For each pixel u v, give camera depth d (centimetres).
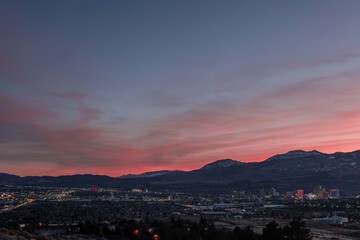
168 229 13950
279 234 13262
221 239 13688
